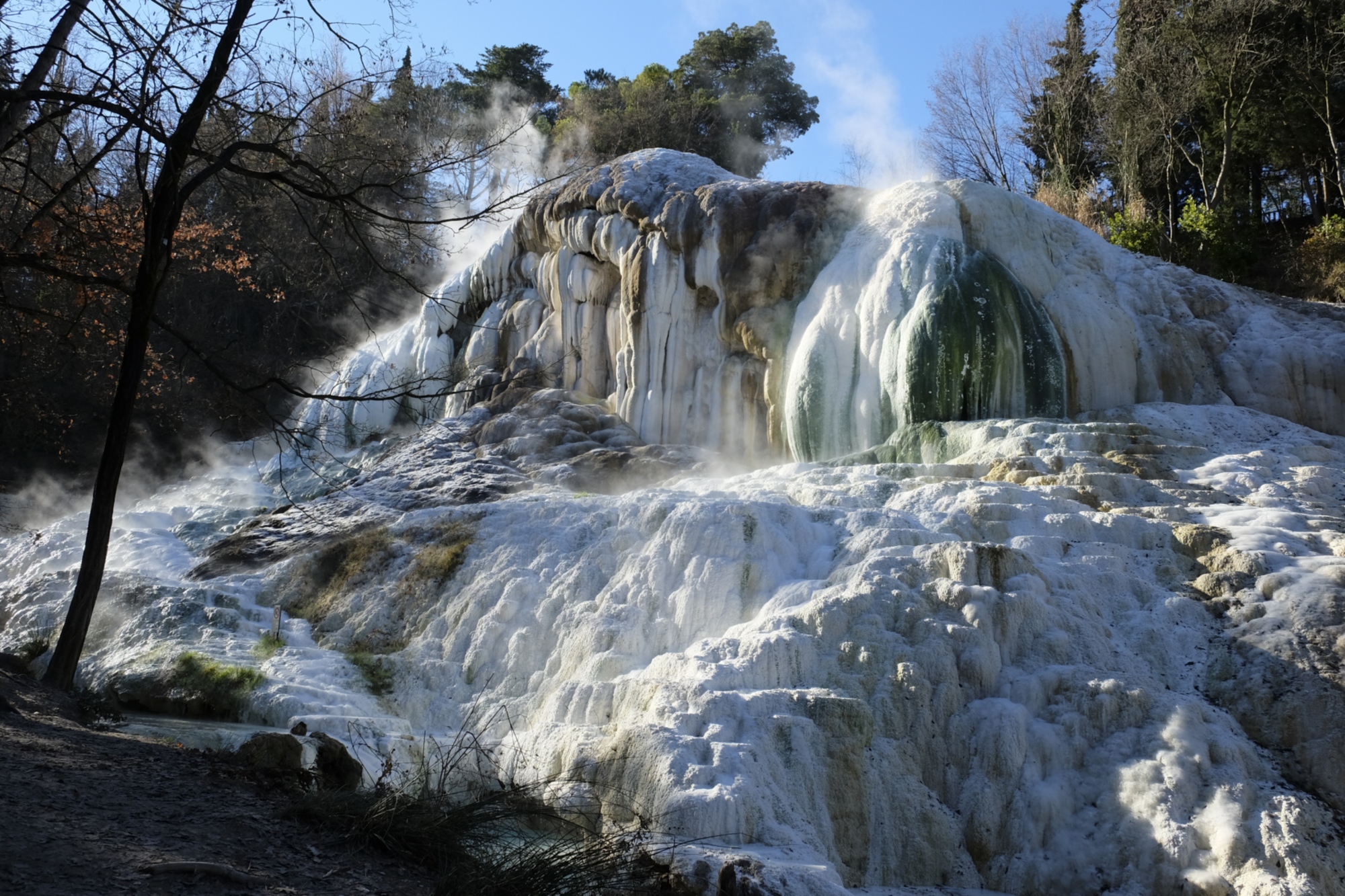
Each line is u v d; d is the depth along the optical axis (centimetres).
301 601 1285
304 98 1205
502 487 1559
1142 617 868
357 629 1179
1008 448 1245
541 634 1060
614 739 722
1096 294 1620
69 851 464
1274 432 1383
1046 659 816
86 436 2445
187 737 827
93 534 914
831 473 1257
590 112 3881
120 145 1146
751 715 728
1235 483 1113
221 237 1538
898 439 1409
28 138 1009
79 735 685
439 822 587
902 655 808
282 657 1100
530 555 1170
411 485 1655
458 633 1099
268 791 629
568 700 848
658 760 681
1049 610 845
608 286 1969
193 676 1057
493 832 626
